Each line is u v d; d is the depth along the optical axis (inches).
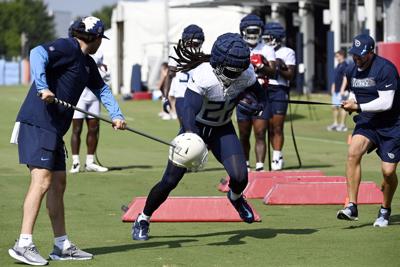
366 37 1286.9
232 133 1190.9
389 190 1332.4
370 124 1323.8
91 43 1069.1
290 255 1115.3
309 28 4923.7
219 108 1159.0
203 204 1409.9
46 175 1048.2
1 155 2463.1
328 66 4589.1
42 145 1039.6
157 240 1229.7
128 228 1332.4
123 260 1086.4
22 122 1048.8
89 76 1088.8
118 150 2662.4
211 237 1254.3
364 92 1307.8
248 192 1678.2
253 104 1183.6
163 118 3988.7
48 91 1015.6
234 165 1167.0
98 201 1612.9
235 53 1104.8
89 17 1079.6
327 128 3511.3
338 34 4478.3
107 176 1989.4
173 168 1175.0
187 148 1117.7
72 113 1071.6
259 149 1991.9
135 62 6058.1
